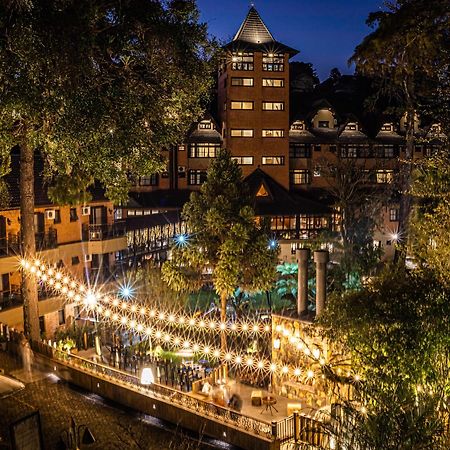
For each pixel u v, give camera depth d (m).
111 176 20.19
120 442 15.21
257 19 63.38
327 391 15.52
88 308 29.97
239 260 23.97
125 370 22.59
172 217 53.16
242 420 16.58
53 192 22.47
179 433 16.11
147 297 32.12
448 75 25.30
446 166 19.66
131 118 19.34
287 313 21.45
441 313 13.84
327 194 62.97
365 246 39.41
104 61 18.98
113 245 38.59
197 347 22.03
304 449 10.99
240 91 61.69
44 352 20.33
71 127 17.84
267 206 57.88
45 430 15.42
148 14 18.98
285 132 62.91
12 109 17.02
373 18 28.89
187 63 20.23
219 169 24.70
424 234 18.09
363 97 74.62
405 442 8.22
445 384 11.95
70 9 17.12
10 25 16.55
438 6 22.92
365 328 14.03
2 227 30.23
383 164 64.69
